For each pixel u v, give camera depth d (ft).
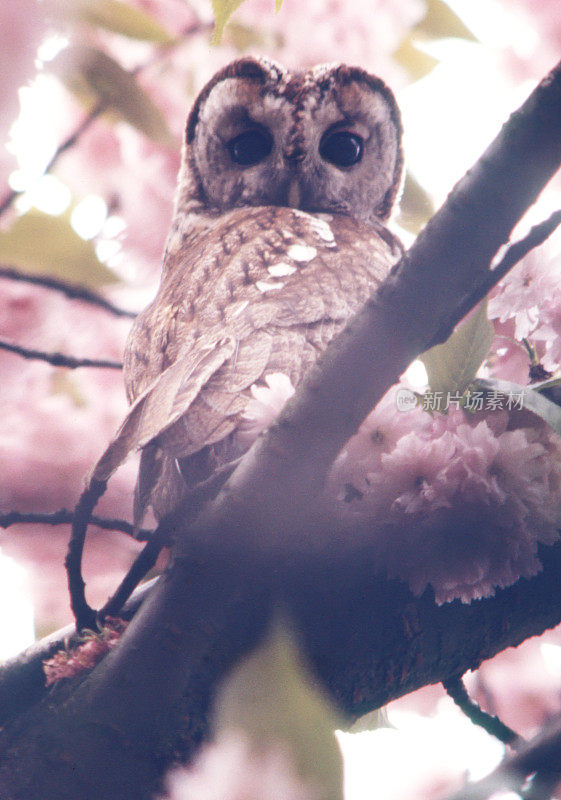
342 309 22.86
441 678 22.68
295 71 23.56
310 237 23.03
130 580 22.58
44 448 23.62
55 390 23.75
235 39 23.61
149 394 22.68
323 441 19.76
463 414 22.22
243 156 23.53
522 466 21.57
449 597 22.36
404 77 23.61
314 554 22.02
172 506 22.76
